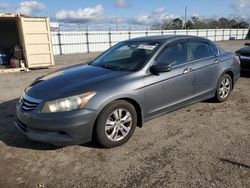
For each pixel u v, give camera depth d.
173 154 3.48
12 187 2.88
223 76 5.48
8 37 14.22
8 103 6.26
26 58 12.31
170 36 4.84
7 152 3.68
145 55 4.21
